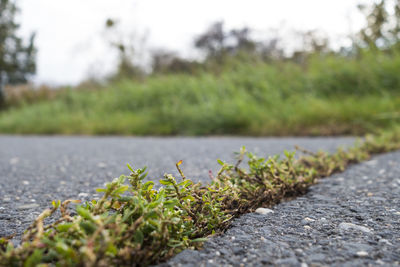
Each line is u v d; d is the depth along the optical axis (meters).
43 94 15.52
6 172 3.17
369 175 2.55
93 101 12.05
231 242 1.36
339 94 7.10
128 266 1.07
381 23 8.07
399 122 5.26
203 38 21.58
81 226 1.04
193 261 1.20
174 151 4.34
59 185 2.51
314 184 2.33
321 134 5.62
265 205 1.87
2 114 14.08
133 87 11.04
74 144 5.95
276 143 4.77
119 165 3.35
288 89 7.90
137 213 1.18
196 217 1.41
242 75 9.26
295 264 1.18
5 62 20.12
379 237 1.40
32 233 1.09
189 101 8.91
